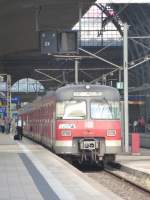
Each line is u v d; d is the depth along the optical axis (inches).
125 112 1525.6
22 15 2138.3
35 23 2246.6
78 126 1143.6
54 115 1195.3
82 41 3868.1
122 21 2861.7
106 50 3890.3
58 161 1028.5
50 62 3929.6
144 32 2876.5
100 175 1083.3
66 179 719.1
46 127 1432.1
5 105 4350.4
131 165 1171.9
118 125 1157.1
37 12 2082.9
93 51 3858.3
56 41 1510.8
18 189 607.5
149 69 3006.9
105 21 3014.3
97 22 3860.7
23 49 2965.1
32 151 1346.0
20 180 703.1
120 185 915.4
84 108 1153.4
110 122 1152.8
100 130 1145.4
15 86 5674.2
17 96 5644.7
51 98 1291.8
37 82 5007.4
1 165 938.7
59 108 1157.1
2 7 2020.2
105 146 1146.0
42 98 1609.3
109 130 1149.1
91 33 3863.2
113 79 3326.8
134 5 2620.6
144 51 2940.5
